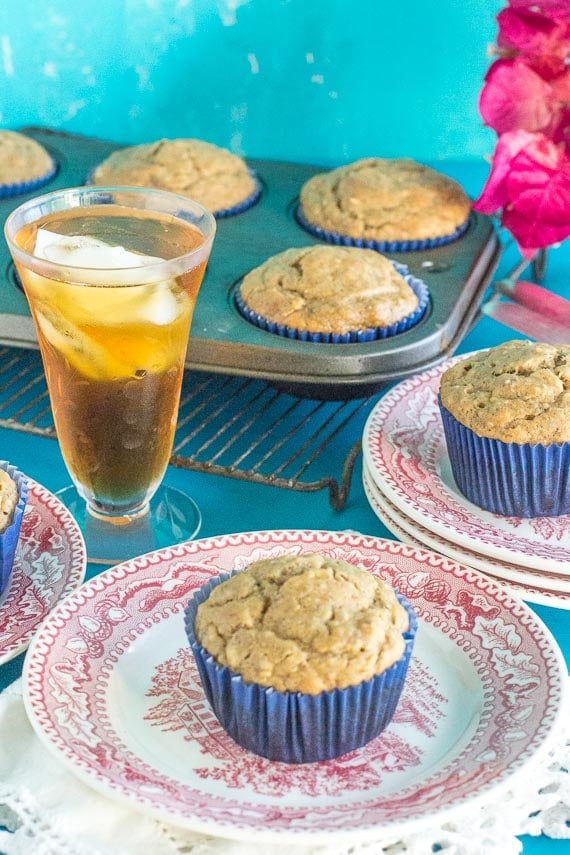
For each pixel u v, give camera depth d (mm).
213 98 1052
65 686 616
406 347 771
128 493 707
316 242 888
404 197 890
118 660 636
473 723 617
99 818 586
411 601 660
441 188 902
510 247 980
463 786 578
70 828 583
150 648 644
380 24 1019
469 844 583
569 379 725
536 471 709
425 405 774
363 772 600
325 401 801
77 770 575
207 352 766
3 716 617
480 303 859
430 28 1020
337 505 744
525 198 865
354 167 922
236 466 764
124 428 683
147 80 1041
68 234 696
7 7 1002
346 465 742
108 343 658
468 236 902
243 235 890
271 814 574
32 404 777
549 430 703
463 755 600
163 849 580
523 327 849
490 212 880
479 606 653
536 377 724
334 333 777
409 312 794
